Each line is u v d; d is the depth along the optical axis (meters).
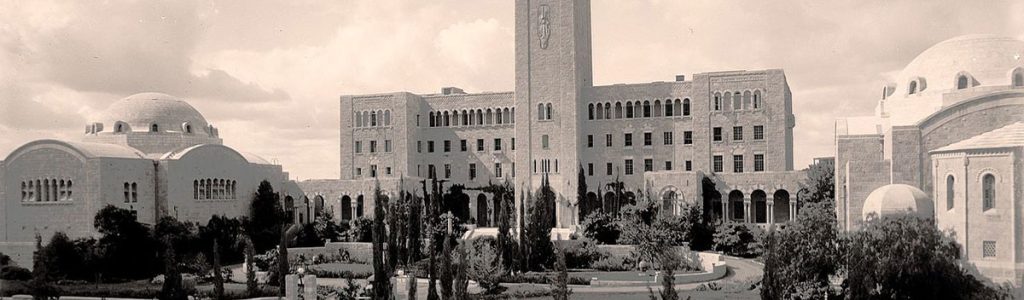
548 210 100.31
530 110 140.12
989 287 69.19
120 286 97.12
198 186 123.00
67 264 101.06
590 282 87.50
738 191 126.19
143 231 107.75
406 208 116.69
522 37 141.00
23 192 113.25
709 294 78.50
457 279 60.34
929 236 71.56
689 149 133.38
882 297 71.31
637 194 131.62
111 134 127.50
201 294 84.62
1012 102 79.50
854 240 73.69
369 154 150.88
